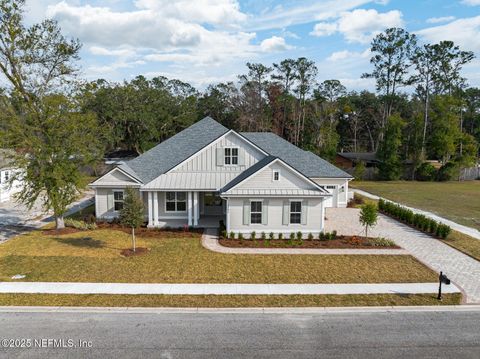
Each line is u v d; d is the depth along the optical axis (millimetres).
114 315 12266
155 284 14859
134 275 15852
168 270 16516
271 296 13852
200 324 11703
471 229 25578
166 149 28844
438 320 12172
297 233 21828
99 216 26422
